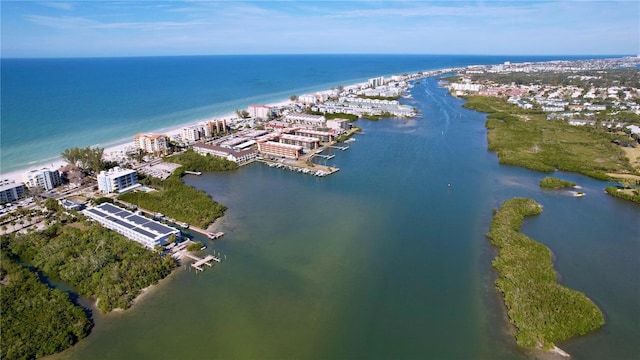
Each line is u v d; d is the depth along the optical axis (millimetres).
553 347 78938
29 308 86500
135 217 127875
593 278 103750
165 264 103688
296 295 94750
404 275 103250
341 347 79000
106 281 95500
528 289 93688
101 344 79062
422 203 149375
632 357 77062
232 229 127750
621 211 143500
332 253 113625
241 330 83062
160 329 83125
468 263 109250
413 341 80750
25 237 116000
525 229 129750
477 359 76250
